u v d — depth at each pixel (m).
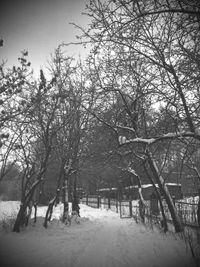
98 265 6.85
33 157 14.02
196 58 6.37
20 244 9.12
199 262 6.54
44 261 7.15
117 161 15.80
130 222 16.66
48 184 23.48
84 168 19.88
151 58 8.03
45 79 11.38
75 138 15.20
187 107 7.32
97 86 10.88
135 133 11.62
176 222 10.55
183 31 5.99
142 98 9.66
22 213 11.48
